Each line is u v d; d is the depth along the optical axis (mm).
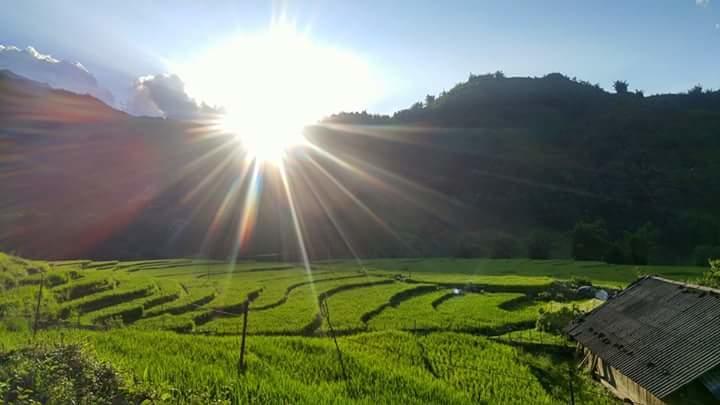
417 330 34719
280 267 78812
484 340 30328
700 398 17609
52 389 10578
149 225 118938
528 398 19906
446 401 17578
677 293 23797
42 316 30156
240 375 17406
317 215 131500
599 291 48656
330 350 24078
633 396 20969
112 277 49000
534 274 67000
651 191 134000
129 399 11891
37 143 152125
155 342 22422
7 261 46781
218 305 41531
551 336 32906
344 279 62125
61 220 110438
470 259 100938
